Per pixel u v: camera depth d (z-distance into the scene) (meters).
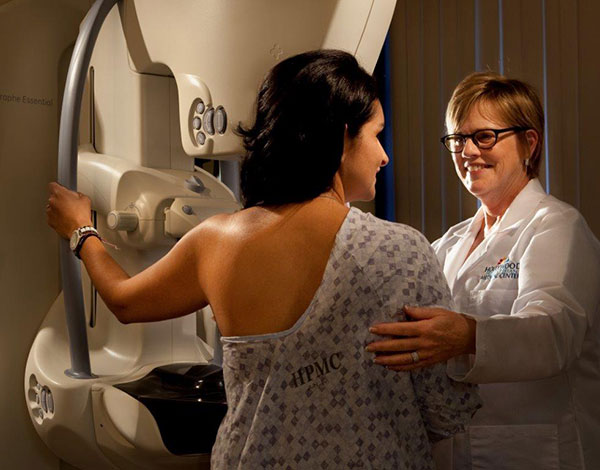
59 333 1.54
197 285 0.99
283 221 0.89
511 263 1.27
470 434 1.27
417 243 0.90
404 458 0.87
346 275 0.85
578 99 2.06
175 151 1.46
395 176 2.62
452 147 1.34
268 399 0.86
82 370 1.37
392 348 0.86
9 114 1.55
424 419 0.92
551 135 2.13
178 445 1.19
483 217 1.46
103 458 1.33
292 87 0.91
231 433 0.88
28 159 1.58
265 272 0.88
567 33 2.08
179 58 1.30
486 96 1.29
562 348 1.05
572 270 1.14
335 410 0.85
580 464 1.22
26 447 1.59
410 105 2.55
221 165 1.59
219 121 1.24
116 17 1.44
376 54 1.26
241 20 1.22
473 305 1.31
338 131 0.90
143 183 1.33
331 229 0.88
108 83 1.47
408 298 0.88
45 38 1.59
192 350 1.48
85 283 1.52
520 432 1.25
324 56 0.93
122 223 1.29
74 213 1.29
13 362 1.56
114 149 1.46
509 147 1.30
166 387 1.26
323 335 0.85
